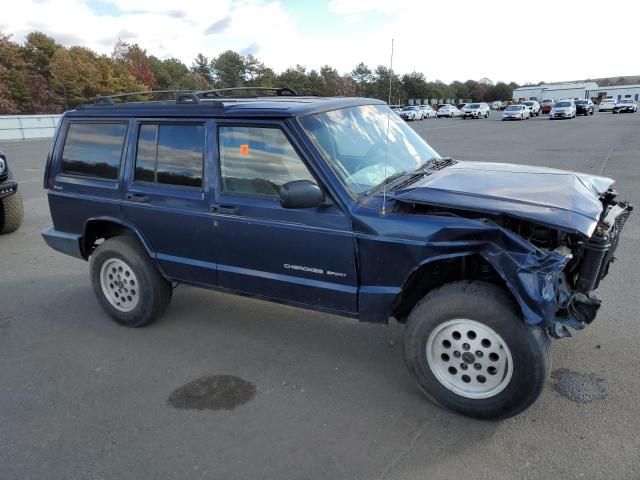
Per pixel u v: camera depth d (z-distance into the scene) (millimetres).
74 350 4148
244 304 4945
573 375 3473
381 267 3143
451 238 2850
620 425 2963
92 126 4410
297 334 4301
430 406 3238
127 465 2799
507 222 2949
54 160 4656
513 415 2955
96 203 4375
